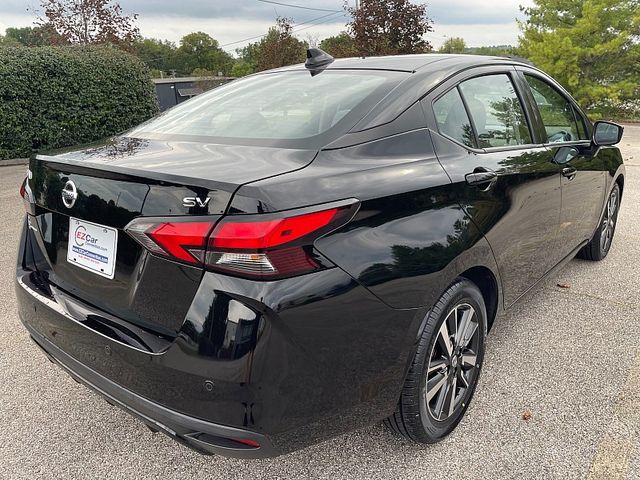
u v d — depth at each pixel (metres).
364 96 2.34
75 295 2.10
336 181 1.83
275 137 2.17
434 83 2.49
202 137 2.32
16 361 3.08
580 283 4.15
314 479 2.18
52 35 17.39
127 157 2.04
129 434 2.47
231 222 1.60
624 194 7.48
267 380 1.64
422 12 17.23
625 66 23.09
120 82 12.61
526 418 2.52
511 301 2.86
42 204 2.24
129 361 1.82
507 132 2.88
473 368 2.51
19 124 11.14
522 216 2.72
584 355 3.08
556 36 23.09
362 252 1.80
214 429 1.69
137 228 1.74
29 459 2.29
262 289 1.61
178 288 1.72
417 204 2.04
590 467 2.20
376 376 1.92
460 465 2.23
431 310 2.08
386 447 2.35
